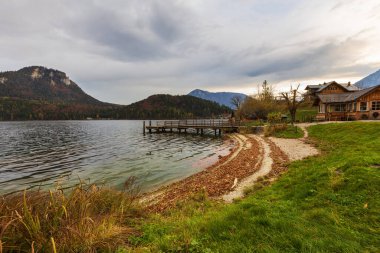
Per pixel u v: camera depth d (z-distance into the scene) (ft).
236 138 130.31
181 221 21.50
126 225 21.11
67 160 86.43
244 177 45.47
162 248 15.49
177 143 131.95
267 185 35.55
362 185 22.88
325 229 16.40
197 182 47.80
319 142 75.15
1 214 16.46
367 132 67.62
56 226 15.99
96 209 22.94
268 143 90.12
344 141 65.36
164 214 28.45
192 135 183.21
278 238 15.39
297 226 16.79
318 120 143.02
